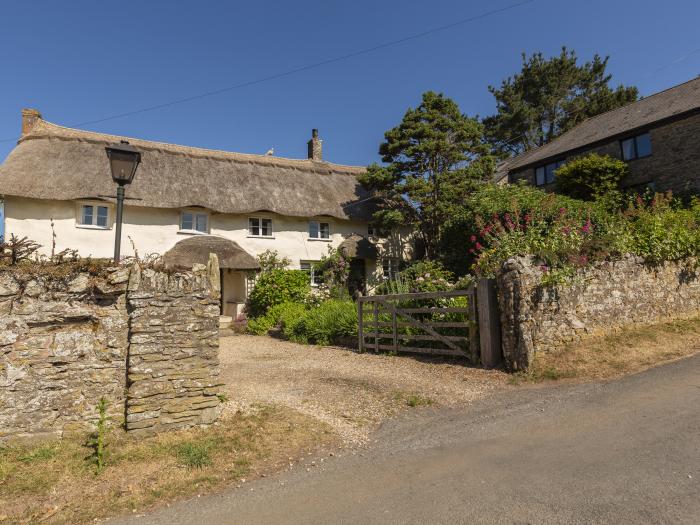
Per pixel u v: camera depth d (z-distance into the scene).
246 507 3.54
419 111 19.00
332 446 4.79
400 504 3.43
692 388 5.59
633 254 9.03
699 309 10.11
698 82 18.64
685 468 3.55
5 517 3.42
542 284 7.45
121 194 6.07
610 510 3.06
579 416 5.04
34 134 17.27
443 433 4.96
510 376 6.96
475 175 18.41
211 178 18.84
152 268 5.15
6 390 4.47
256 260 17.86
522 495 3.38
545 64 34.12
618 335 8.27
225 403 6.11
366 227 21.61
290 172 21.81
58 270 4.73
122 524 3.35
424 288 10.26
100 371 4.85
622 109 21.94
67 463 4.21
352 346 10.75
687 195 16.42
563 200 14.50
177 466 4.26
